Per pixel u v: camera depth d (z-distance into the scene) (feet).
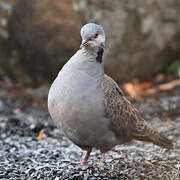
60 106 26.02
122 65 52.80
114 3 51.72
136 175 28.53
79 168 28.50
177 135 37.88
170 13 53.26
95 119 26.32
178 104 46.37
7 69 54.44
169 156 32.24
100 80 26.84
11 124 41.24
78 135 26.99
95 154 32.94
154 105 46.44
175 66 55.16
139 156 32.32
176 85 52.65
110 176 28.07
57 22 51.03
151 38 53.11
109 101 26.91
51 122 42.29
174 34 53.93
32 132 39.81
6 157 31.65
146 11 52.60
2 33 53.62
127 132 28.58
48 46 51.60
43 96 50.19
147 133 29.25
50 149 34.27
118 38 52.03
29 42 52.19
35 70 53.47
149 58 53.78
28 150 33.86
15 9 52.65
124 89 52.29
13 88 52.75
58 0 51.29
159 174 28.73
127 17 52.13
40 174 27.96
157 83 53.67
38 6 51.13
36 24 51.34
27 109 46.68
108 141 27.86
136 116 29.27
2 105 47.14
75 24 51.19
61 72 26.71
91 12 51.52
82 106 25.79
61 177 27.37
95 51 27.17
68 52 51.52
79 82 25.91
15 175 28.19
